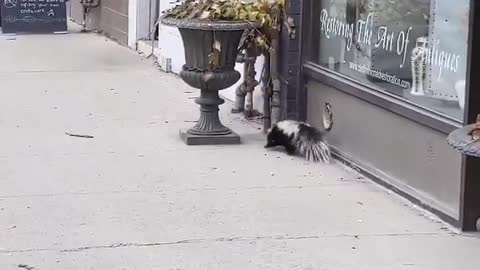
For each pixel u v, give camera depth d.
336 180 7.59
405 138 7.23
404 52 7.28
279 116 8.59
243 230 6.68
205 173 7.68
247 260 6.29
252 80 9.05
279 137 8.18
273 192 7.32
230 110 9.53
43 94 10.14
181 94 10.29
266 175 7.66
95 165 7.82
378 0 7.56
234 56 8.32
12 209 6.94
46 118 9.16
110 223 6.75
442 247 6.48
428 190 7.03
